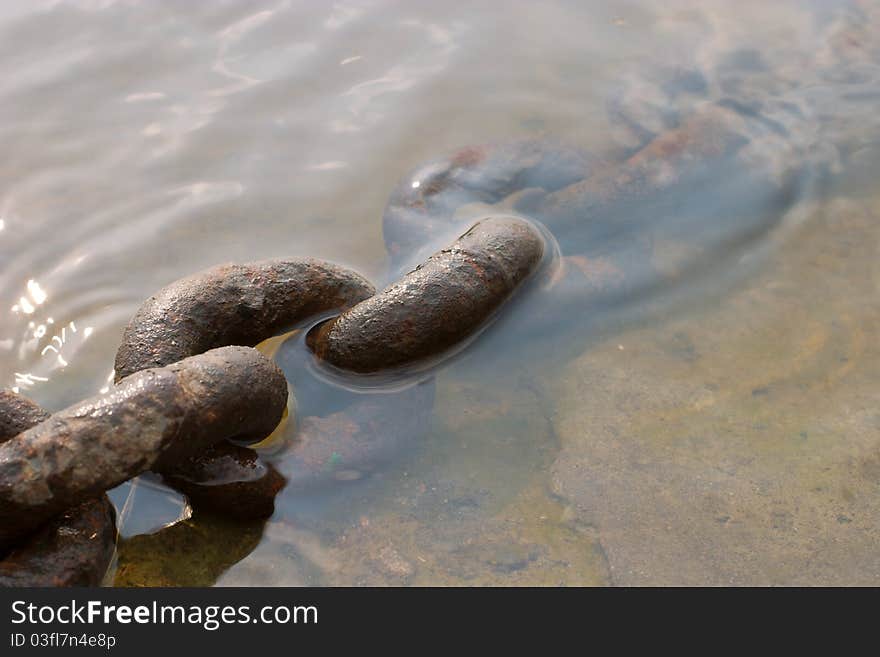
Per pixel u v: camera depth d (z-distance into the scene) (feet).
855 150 4.87
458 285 4.20
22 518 3.68
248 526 3.92
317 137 4.91
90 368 4.23
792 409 4.13
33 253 4.53
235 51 5.21
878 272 4.45
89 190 4.72
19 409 3.84
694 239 4.59
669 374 4.23
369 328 4.13
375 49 5.24
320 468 4.01
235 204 4.69
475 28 5.35
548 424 4.12
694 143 4.88
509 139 4.88
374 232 4.61
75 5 5.40
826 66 5.24
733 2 5.57
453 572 3.84
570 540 3.89
